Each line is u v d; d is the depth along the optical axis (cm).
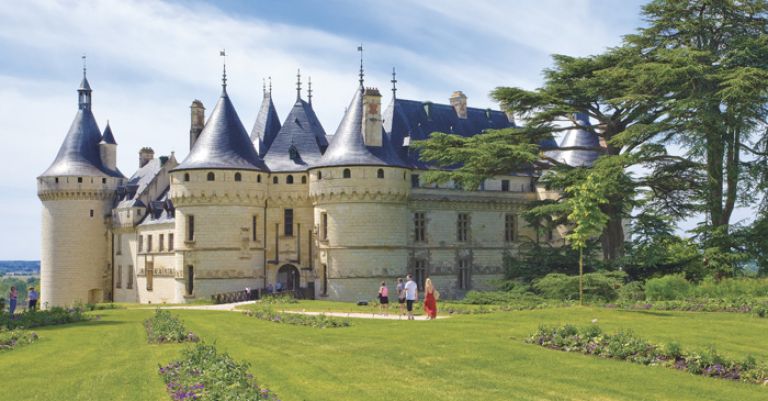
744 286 4200
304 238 6362
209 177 6059
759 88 4534
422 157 5691
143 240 7681
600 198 3922
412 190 6512
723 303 3712
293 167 6406
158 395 1788
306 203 6372
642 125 4738
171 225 7081
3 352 2686
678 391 1898
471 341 2634
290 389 1900
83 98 8600
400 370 2156
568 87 5234
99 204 8388
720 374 2056
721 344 2559
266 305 4697
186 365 2006
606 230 5256
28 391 1917
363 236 5878
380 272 5897
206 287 6044
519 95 5350
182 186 6116
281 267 6456
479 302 4556
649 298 4244
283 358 2345
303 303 4978
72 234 8219
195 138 7369
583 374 2097
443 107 7288
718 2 5000
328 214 5972
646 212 5109
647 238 4831
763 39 4809
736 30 5128
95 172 8350
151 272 7500
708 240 4847
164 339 2772
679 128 4728
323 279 5997
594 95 5150
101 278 8375
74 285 8188
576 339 2495
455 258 6762
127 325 3569
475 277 6875
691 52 4675
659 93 4991
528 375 2089
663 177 5066
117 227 8244
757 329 2908
